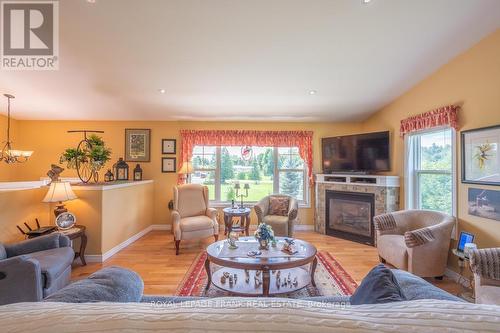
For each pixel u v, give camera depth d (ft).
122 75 10.27
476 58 8.39
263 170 16.97
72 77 10.43
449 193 10.10
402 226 10.62
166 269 10.03
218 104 13.48
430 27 7.59
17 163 15.67
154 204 16.39
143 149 16.38
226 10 6.89
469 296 7.78
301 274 8.62
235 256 7.79
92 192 10.91
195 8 6.81
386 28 7.63
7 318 2.15
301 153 16.56
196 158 16.89
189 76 10.39
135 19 7.21
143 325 2.06
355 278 9.25
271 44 8.36
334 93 12.16
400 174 12.71
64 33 7.79
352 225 14.47
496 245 7.74
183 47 8.48
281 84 11.13
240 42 8.25
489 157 7.92
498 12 6.98
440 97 9.95
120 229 12.40
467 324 2.07
